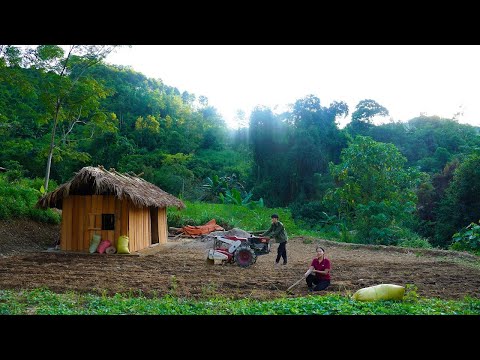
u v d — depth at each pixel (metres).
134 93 66.50
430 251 16.08
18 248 15.26
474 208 24.00
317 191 41.56
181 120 69.50
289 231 24.44
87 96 21.55
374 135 47.31
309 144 42.81
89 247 15.24
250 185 46.59
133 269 11.79
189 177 42.72
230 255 12.77
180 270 11.72
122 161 42.25
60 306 6.81
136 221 16.41
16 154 32.78
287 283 9.71
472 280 10.36
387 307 6.78
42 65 20.41
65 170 37.25
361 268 12.38
